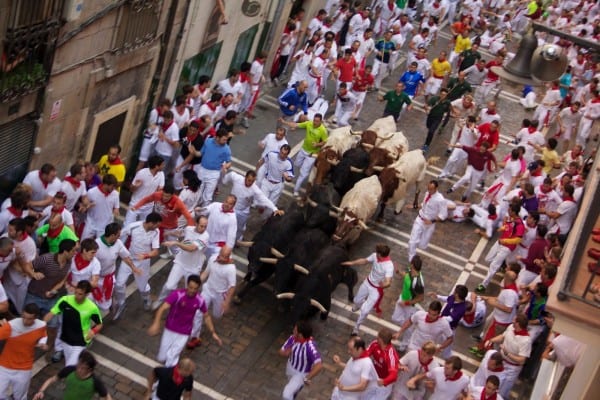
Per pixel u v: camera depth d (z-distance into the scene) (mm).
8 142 14617
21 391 12414
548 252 17969
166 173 19031
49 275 13422
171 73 19438
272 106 25594
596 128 29578
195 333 14945
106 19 15719
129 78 17688
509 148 27969
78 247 13789
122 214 18219
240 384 14930
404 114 27938
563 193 20562
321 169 19547
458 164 23406
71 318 12781
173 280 15273
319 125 20344
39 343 12305
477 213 22188
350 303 17812
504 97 31891
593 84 29766
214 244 16125
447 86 27203
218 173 18172
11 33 13125
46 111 15125
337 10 30500
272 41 26172
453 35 33062
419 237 19250
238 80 22266
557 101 28484
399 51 32719
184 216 16141
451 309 15648
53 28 14164
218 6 20734
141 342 15094
